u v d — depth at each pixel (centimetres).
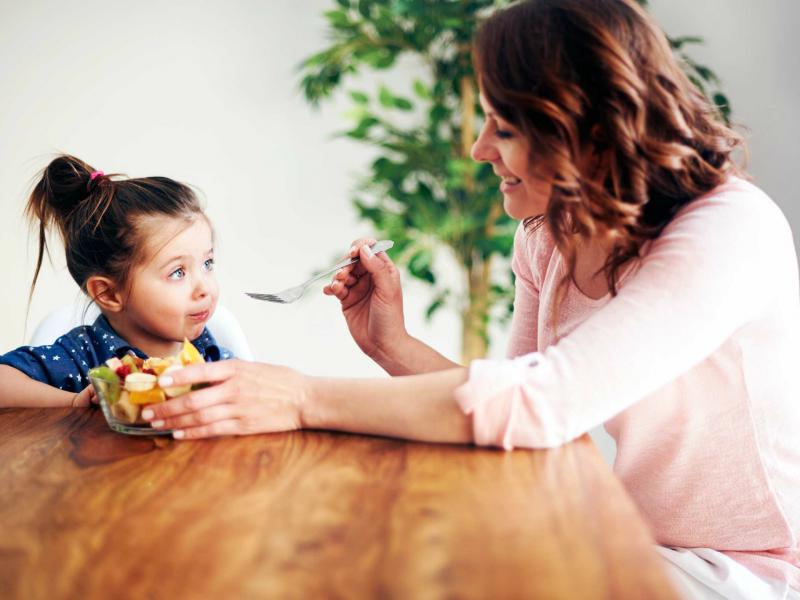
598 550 62
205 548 64
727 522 107
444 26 281
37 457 88
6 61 321
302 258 336
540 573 58
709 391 104
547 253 123
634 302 89
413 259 298
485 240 294
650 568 59
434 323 336
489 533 66
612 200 96
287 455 86
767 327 100
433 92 305
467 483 77
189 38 324
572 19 95
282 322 338
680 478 108
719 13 290
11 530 68
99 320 148
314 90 307
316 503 73
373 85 327
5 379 121
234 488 77
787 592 100
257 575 59
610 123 95
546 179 97
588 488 76
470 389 86
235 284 336
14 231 326
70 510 72
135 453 88
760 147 290
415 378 92
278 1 324
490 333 335
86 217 143
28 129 325
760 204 97
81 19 322
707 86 293
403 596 55
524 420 86
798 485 106
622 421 108
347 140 329
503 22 99
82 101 325
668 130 98
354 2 313
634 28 97
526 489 76
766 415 103
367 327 131
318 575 58
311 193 332
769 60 288
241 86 327
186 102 327
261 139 329
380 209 306
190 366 93
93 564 61
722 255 91
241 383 94
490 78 98
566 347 89
